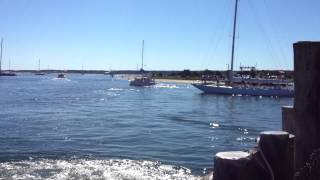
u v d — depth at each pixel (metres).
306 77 6.54
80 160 20.14
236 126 33.91
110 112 44.81
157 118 39.22
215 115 43.16
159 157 21.05
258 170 5.34
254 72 99.19
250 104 60.50
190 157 21.11
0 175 17.06
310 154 6.50
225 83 86.62
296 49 6.68
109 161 20.00
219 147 23.95
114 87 112.69
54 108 48.66
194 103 60.41
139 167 18.94
